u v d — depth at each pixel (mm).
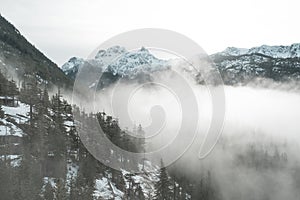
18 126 79562
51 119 87500
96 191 72000
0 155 64438
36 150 69375
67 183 67312
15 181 53938
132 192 77250
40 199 55375
